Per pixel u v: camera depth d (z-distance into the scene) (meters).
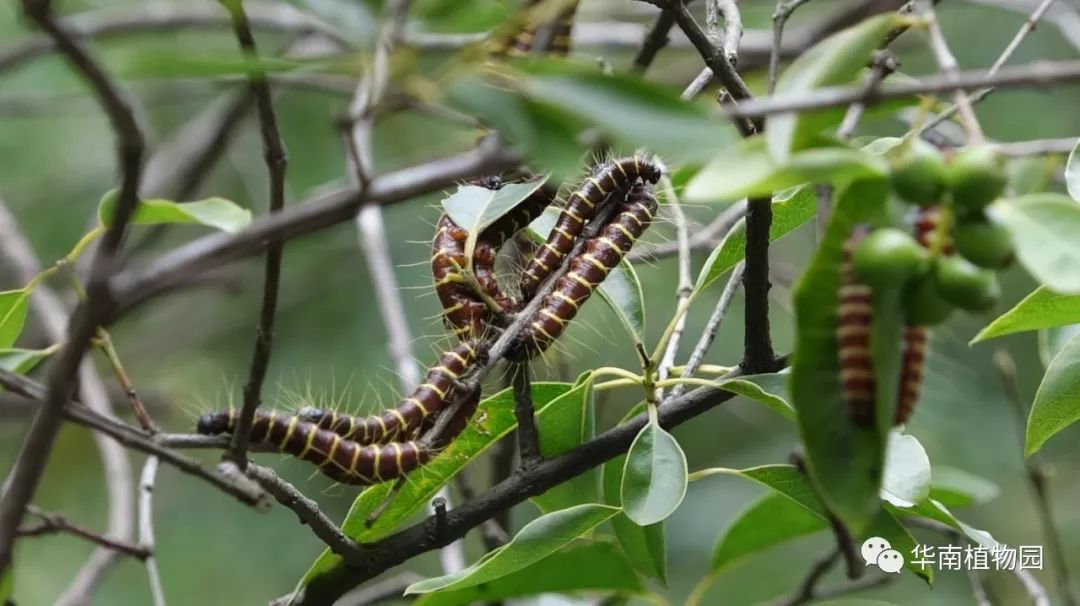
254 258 1.48
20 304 0.97
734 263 0.98
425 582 0.97
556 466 0.97
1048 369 0.97
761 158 0.88
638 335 0.98
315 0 0.89
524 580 1.01
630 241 0.97
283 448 0.94
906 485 0.97
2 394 1.38
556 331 0.96
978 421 1.39
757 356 0.97
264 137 0.90
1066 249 0.87
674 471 0.96
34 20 0.86
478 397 0.96
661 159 1.00
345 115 0.89
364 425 0.95
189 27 1.46
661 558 1.01
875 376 0.88
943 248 0.88
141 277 0.89
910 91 0.88
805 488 0.98
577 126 0.89
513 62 0.89
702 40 0.95
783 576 1.45
